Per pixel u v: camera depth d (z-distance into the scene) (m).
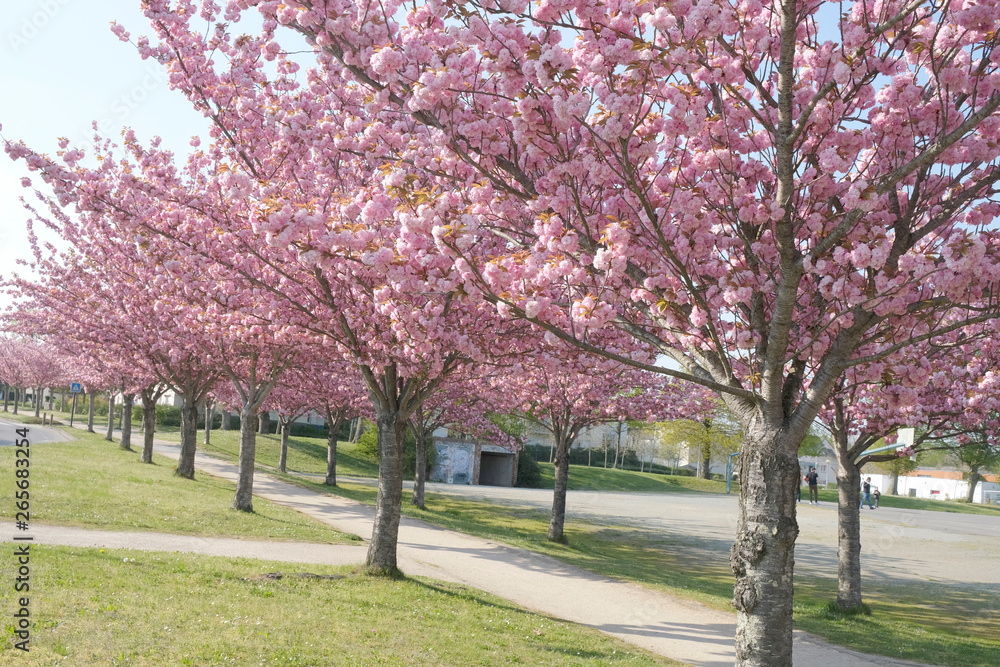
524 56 5.56
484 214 7.17
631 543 24.55
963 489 78.25
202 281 12.88
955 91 5.92
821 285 6.12
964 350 11.87
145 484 19.92
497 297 5.81
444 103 6.29
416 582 12.03
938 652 11.46
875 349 7.35
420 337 9.77
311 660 7.00
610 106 5.04
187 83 10.05
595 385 20.25
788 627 6.10
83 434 42.09
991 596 18.59
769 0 6.21
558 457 21.70
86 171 10.43
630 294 6.73
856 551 14.47
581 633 10.49
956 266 5.23
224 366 18.52
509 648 8.76
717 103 6.52
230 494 21.36
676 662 9.56
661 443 73.00
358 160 11.24
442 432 45.75
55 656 5.99
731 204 6.04
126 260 17.88
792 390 6.60
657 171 6.95
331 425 30.80
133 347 22.22
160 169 10.95
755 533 6.23
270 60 10.27
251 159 10.80
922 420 12.66
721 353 6.22
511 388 21.36
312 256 7.03
